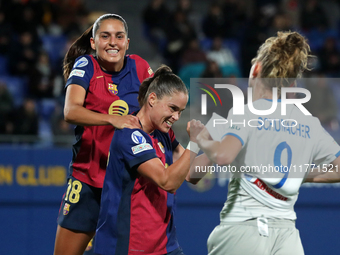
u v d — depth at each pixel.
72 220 6.65
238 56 19.34
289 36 4.80
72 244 6.76
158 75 5.11
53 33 18.80
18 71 16.38
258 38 18.09
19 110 12.99
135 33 22.98
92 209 6.65
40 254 10.53
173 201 5.29
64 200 6.79
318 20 20.48
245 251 4.54
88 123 5.56
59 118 13.07
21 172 10.63
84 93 6.17
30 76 15.48
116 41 6.21
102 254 4.89
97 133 6.45
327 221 10.62
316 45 20.03
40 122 14.74
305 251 10.54
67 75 6.99
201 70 16.41
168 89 4.91
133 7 24.50
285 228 4.61
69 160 10.73
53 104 15.24
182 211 10.67
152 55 21.38
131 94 6.55
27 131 12.88
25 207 10.59
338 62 17.94
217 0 22.97
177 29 18.25
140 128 4.99
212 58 17.48
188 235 10.62
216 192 10.70
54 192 10.66
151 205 4.96
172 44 18.12
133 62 6.76
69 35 18.67
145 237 4.89
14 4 17.33
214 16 19.70
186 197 10.70
